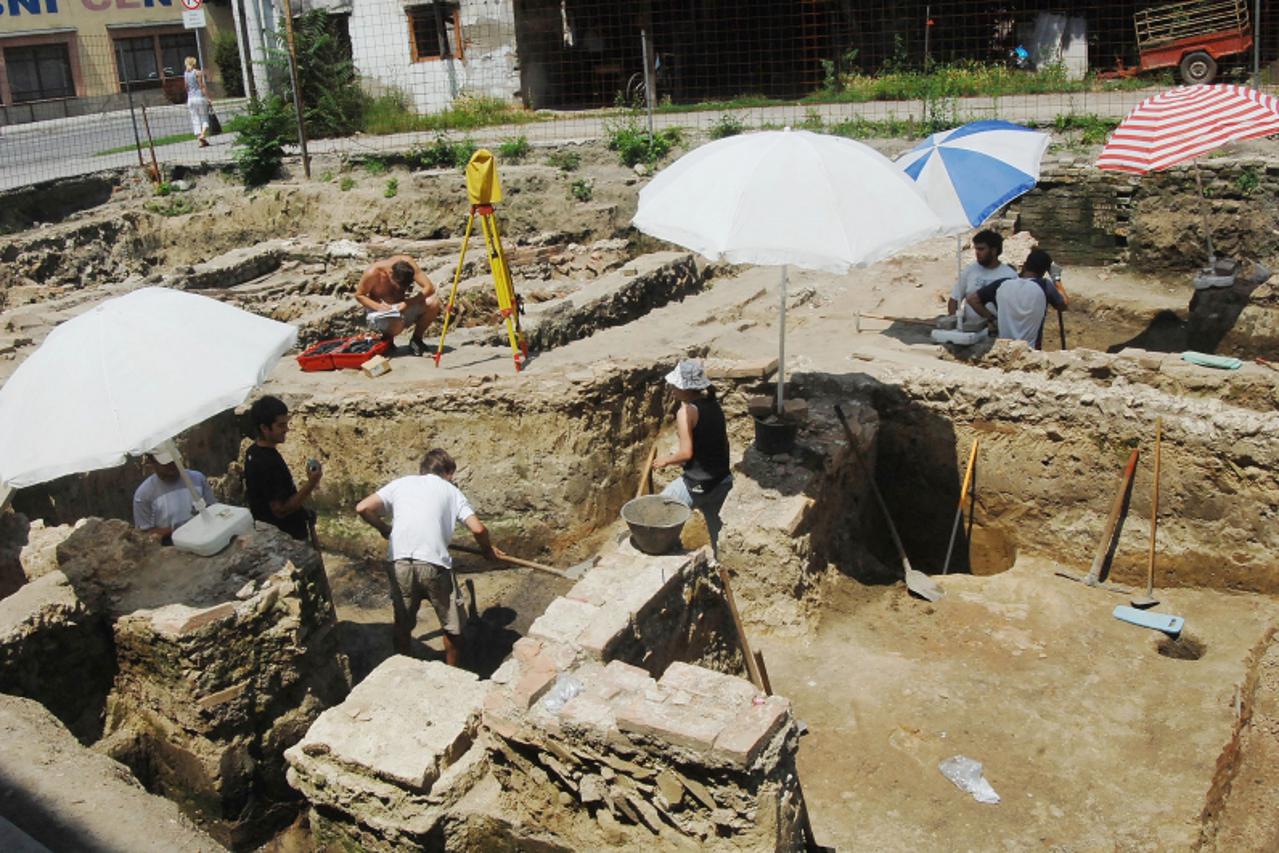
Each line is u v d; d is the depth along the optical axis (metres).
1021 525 8.34
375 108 20.00
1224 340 11.28
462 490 9.00
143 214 17.02
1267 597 7.42
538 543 8.92
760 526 7.11
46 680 5.57
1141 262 14.04
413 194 16.64
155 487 6.57
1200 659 6.83
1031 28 19.69
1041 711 6.33
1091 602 7.55
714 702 4.39
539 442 8.91
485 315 12.46
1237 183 13.42
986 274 9.26
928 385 8.51
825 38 21.27
